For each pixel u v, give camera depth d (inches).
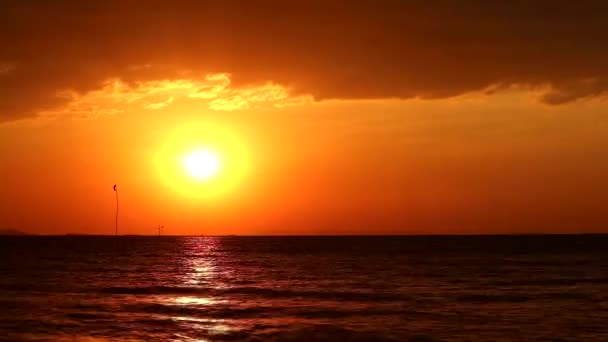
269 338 1182.3
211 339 1174.3
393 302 1685.5
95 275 2600.9
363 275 2620.6
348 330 1250.0
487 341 1139.9
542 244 6963.6
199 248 6481.3
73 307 1549.0
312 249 5964.6
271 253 5088.6
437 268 3029.0
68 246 6953.7
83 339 1157.1
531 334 1205.7
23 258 4050.2
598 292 1893.5
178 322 1353.3
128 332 1232.2
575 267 3038.9
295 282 2305.6
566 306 1587.1
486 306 1595.7
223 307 1581.0
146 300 1718.8
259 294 1899.6
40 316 1401.3
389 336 1190.9
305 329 1266.0
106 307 1560.0
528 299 1733.5
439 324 1321.4
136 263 3582.7
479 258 3971.5
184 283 2250.2
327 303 1669.5
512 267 3068.4
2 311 1469.0
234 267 3250.5
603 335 1192.2
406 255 4488.2
